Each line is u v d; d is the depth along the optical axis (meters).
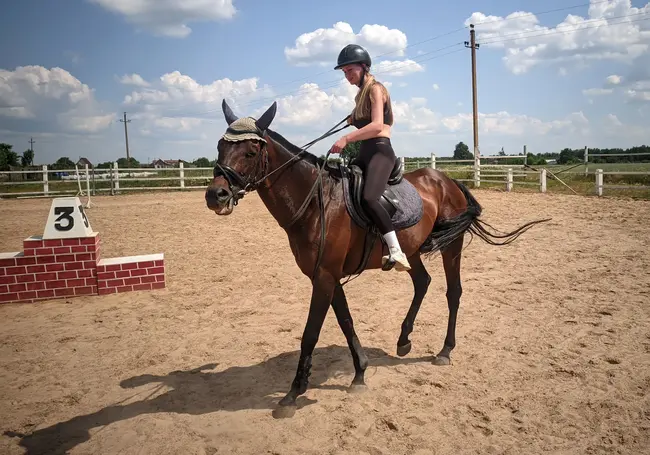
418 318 5.36
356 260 3.65
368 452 2.94
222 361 4.39
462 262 7.91
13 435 3.20
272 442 3.07
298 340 4.88
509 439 3.03
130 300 6.30
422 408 3.43
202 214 14.84
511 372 3.96
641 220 11.24
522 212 13.10
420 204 3.93
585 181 20.58
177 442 3.09
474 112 26.50
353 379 3.80
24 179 27.17
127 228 12.12
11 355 4.57
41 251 6.26
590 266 7.30
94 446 3.07
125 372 4.19
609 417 3.23
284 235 11.15
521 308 5.54
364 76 3.54
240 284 7.05
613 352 4.25
